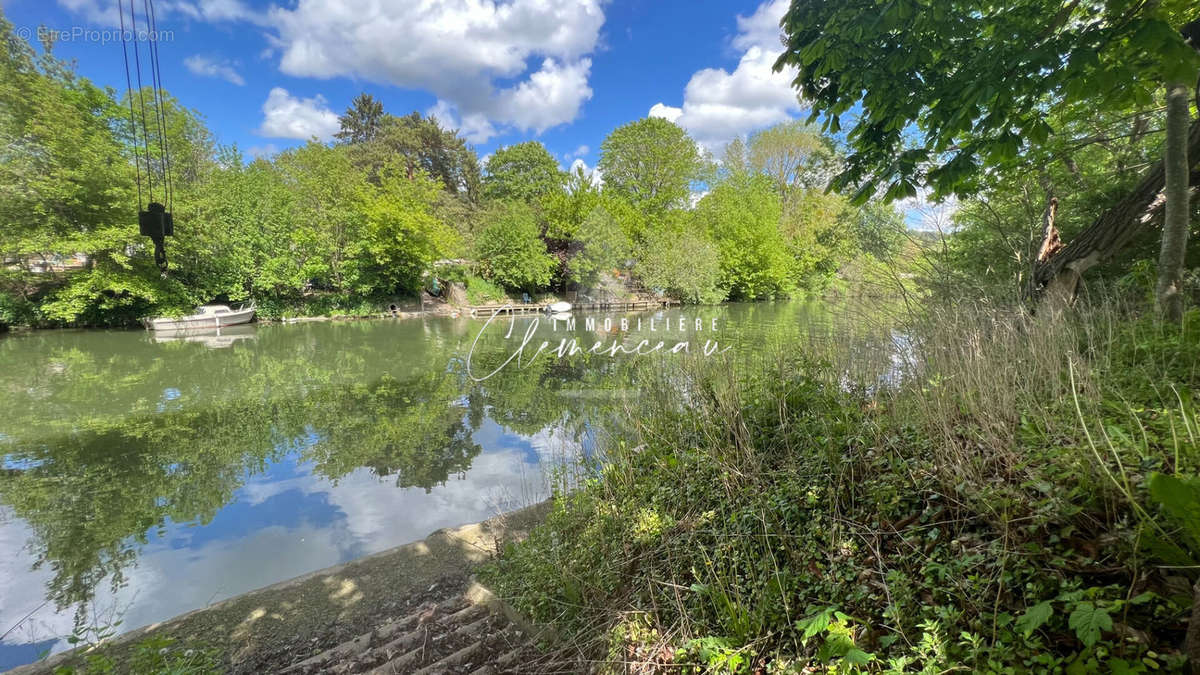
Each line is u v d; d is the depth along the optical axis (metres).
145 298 21.58
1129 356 2.88
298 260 26.56
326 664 2.86
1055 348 2.72
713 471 3.36
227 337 21.22
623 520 3.33
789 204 38.38
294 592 3.72
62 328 21.45
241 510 6.10
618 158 39.12
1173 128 3.21
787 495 2.78
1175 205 3.23
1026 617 1.38
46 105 18.45
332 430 9.16
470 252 35.12
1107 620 1.25
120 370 14.74
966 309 3.89
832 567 2.15
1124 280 4.80
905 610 1.77
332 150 30.22
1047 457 1.97
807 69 3.95
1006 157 3.01
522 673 2.50
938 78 3.31
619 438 4.78
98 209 19.83
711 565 2.50
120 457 7.94
